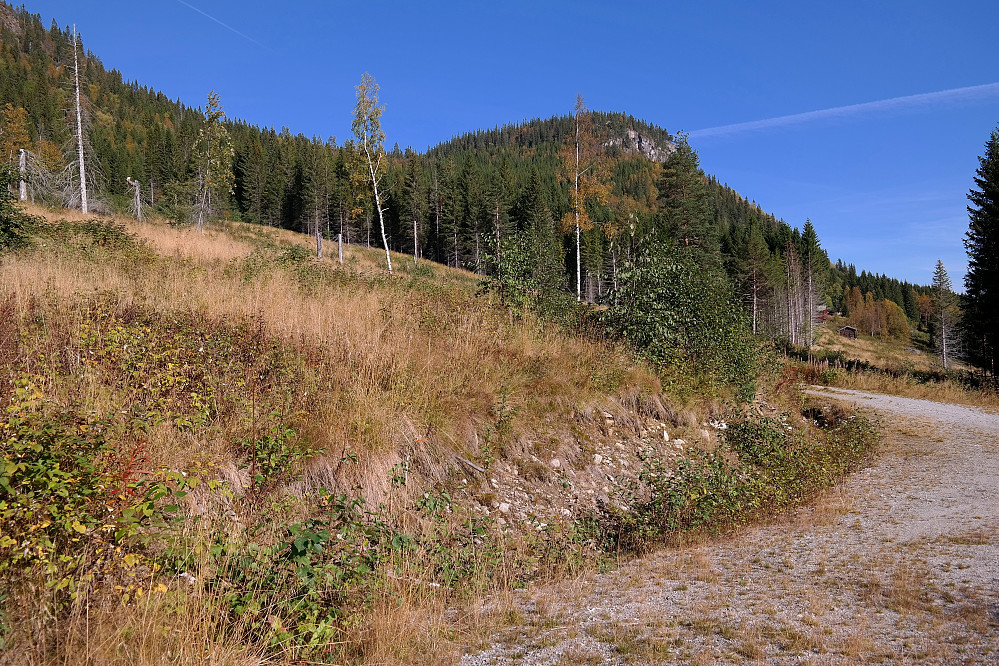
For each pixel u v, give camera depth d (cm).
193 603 305
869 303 10162
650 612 382
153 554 350
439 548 472
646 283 1167
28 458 323
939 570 444
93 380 485
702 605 390
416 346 780
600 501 699
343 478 518
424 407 648
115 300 694
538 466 700
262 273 1125
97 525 315
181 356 573
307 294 952
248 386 555
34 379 446
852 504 702
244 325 666
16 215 1174
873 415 1359
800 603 387
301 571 336
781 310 6303
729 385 1151
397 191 7344
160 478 364
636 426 892
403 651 323
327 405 567
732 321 1216
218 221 4209
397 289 1160
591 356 975
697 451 819
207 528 377
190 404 511
